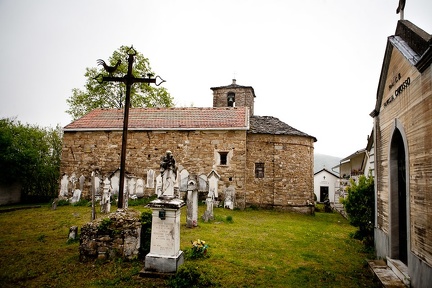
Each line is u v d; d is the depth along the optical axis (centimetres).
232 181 1802
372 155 1060
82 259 711
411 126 552
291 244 956
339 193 2634
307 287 607
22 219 1269
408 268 560
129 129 1908
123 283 595
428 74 475
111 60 2691
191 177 1190
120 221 728
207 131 1856
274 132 1945
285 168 1923
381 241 772
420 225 505
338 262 785
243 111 2038
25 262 697
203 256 765
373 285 623
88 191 1922
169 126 1900
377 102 814
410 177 555
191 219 1138
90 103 2772
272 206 1884
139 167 1898
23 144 2231
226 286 592
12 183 2138
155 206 663
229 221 1311
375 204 847
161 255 652
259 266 719
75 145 1975
